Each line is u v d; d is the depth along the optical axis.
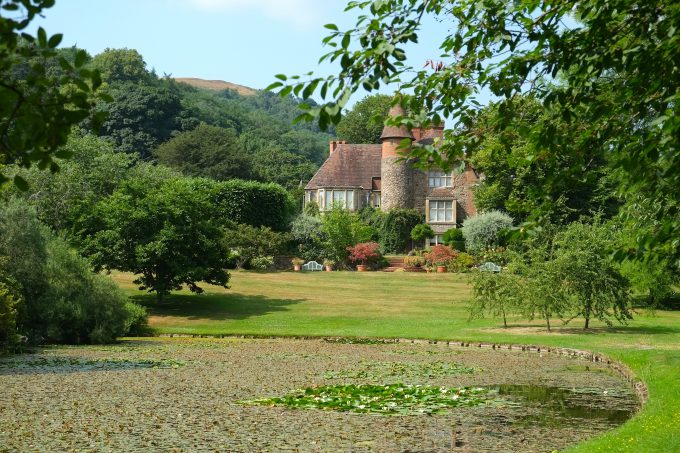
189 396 12.91
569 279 25.30
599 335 24.12
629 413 11.20
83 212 34.00
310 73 4.94
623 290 25.34
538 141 6.55
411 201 57.59
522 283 26.05
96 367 17.56
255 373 16.19
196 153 78.75
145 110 88.75
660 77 6.05
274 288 38.91
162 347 22.86
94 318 25.20
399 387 13.73
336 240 49.72
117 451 8.60
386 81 5.08
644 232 6.86
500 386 14.16
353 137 87.31
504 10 6.18
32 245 25.77
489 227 48.44
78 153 43.25
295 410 11.36
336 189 59.88
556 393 13.23
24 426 10.15
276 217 53.50
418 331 26.34
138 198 33.44
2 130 3.52
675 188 6.70
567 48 6.31
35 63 3.52
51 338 24.80
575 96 6.56
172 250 32.03
